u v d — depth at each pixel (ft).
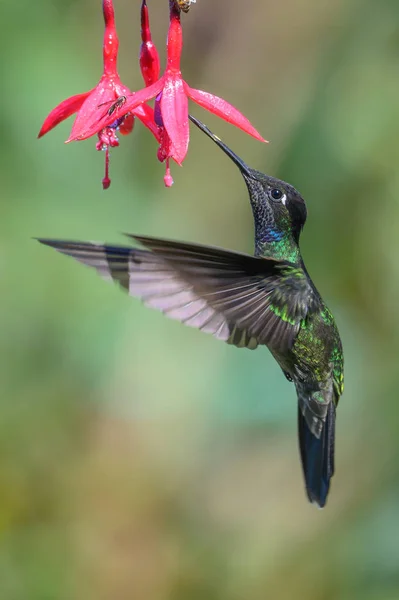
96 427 35.78
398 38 34.14
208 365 36.94
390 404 34.63
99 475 36.35
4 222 31.27
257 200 21.36
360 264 33.78
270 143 38.04
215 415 37.11
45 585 34.32
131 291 17.62
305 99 35.17
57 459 35.45
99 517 36.35
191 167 39.42
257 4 39.60
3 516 34.86
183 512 37.70
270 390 37.45
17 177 31.32
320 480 22.49
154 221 34.88
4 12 31.83
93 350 33.06
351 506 34.30
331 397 22.53
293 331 19.97
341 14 36.01
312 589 33.94
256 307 19.56
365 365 35.24
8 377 32.83
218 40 40.37
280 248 21.35
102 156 32.63
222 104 18.06
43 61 31.76
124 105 17.92
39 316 32.01
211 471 37.91
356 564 31.68
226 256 18.67
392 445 34.27
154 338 34.78
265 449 38.11
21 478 35.09
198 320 18.83
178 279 18.02
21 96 31.24
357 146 32.99
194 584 36.76
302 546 35.32
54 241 17.13
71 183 32.12
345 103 33.68
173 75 18.37
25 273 31.55
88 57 33.24
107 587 36.01
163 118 17.85
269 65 39.52
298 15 38.96
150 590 36.58
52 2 32.83
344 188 33.22
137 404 35.50
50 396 33.83
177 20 18.43
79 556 35.63
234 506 37.68
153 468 37.09
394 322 34.73
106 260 17.40
